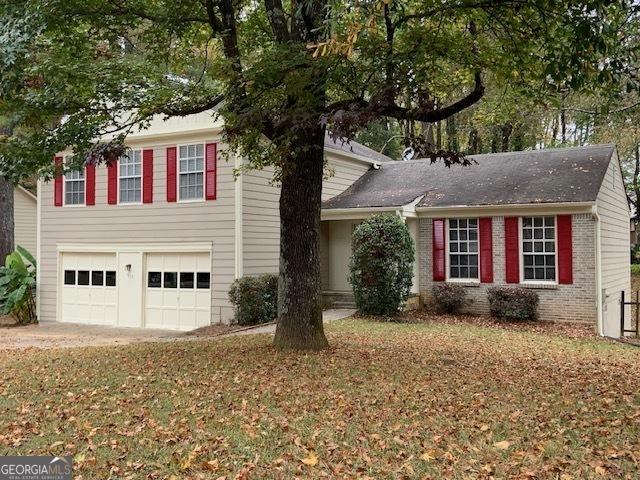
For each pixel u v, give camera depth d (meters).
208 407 6.45
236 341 11.62
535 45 8.88
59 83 9.13
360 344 10.80
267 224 16.67
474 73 9.20
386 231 15.30
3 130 14.93
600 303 14.62
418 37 8.53
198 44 11.92
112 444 5.25
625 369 9.22
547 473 4.61
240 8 11.34
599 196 14.98
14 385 7.73
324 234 18.89
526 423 5.98
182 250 16.36
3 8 8.22
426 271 17.06
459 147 31.50
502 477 4.55
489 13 8.72
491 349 10.98
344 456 5.01
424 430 5.73
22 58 8.61
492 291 15.52
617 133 22.88
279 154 9.01
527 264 15.70
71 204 18.09
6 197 21.31
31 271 19.31
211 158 15.98
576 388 7.60
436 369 8.61
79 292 17.98
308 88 8.14
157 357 9.68
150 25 11.73
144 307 16.94
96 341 13.79
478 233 16.27
